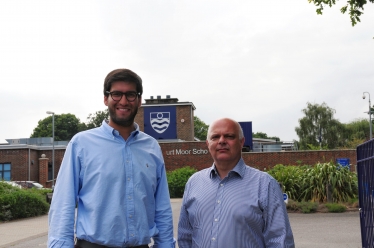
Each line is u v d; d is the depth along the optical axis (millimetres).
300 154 35438
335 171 16922
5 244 10578
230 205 3377
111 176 3250
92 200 3207
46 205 19125
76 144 3355
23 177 40594
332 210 15250
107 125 3426
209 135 3576
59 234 3141
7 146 40688
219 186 3490
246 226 3322
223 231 3338
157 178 3578
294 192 17109
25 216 17500
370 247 6297
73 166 3311
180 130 42688
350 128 63906
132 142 3441
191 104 42938
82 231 3201
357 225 12055
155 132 42906
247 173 3512
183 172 30922
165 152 36625
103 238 3148
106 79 3439
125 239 3182
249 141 38062
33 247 10180
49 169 43906
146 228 3299
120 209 3209
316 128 63312
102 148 3324
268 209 3375
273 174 18375
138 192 3307
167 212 3555
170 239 3527
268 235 3355
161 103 43438
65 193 3223
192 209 3561
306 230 11406
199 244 3438
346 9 10156
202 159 36156
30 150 41531
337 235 10469
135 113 3451
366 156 6402
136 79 3441
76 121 99062
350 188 16500
